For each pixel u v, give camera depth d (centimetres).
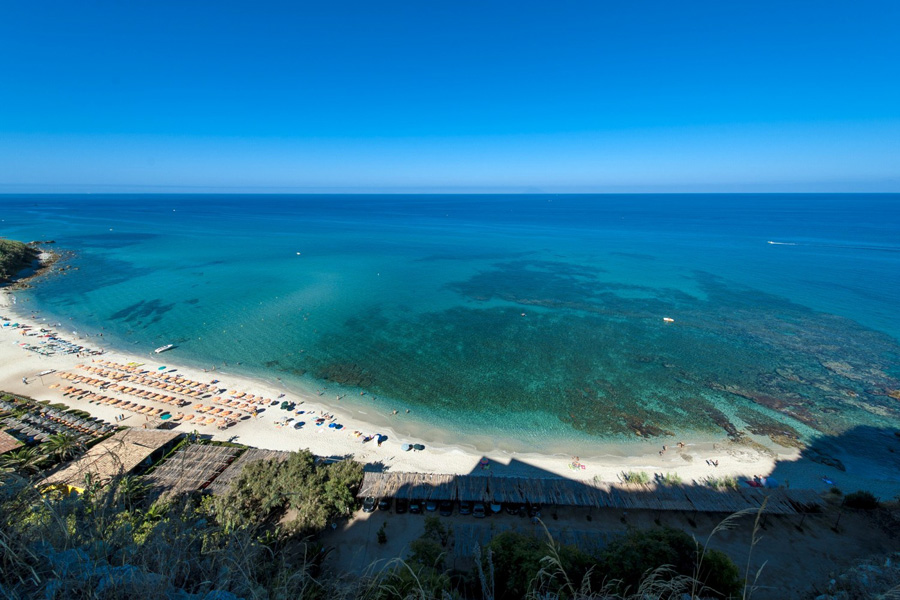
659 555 1819
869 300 7431
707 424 4062
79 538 784
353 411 4225
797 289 8150
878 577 2184
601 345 5716
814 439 3838
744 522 2828
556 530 2745
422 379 4834
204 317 6538
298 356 5334
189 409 4119
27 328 5869
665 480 3253
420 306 7281
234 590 808
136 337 5741
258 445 3653
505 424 4072
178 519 959
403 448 3684
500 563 1833
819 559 2558
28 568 657
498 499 2930
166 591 721
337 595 991
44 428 3612
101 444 3312
